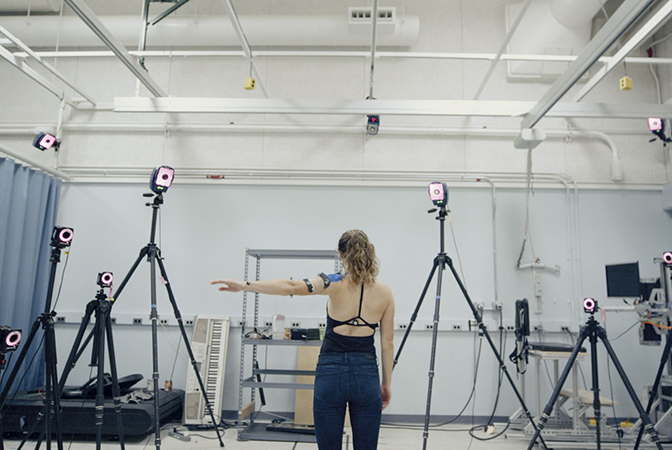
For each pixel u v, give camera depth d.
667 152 4.72
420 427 4.14
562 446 3.48
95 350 2.78
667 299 3.24
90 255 4.64
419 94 4.88
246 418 4.29
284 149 4.80
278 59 4.97
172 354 4.45
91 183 4.77
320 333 3.78
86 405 3.54
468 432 3.97
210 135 4.84
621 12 2.34
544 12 4.47
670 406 3.79
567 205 4.64
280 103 3.60
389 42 4.75
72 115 4.93
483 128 4.74
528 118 3.62
